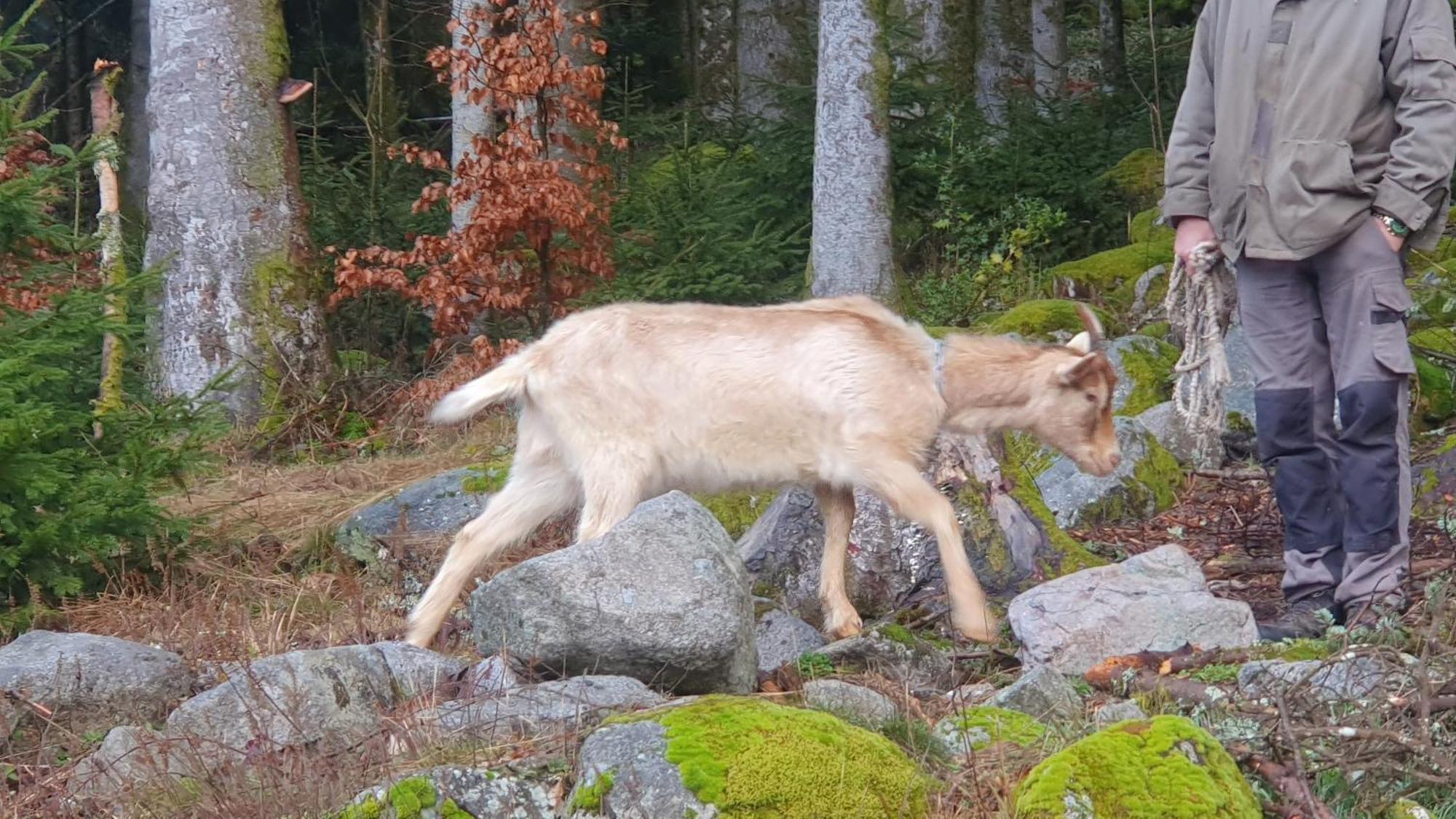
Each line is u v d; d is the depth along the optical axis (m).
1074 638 4.78
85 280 7.31
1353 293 4.86
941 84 16.34
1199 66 5.26
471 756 3.71
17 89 19.72
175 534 6.33
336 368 11.03
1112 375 5.39
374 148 14.08
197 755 3.71
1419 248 4.95
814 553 6.04
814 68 18.00
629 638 4.21
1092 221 14.10
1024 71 19.58
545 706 3.95
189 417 6.38
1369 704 3.78
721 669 4.32
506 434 9.20
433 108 21.58
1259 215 4.95
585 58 15.79
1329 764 3.53
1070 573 5.93
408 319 12.76
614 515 5.14
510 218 10.45
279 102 10.88
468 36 11.10
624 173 14.28
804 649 5.23
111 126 7.33
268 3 10.84
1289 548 5.20
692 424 5.17
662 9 22.61
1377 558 4.91
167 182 10.66
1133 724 3.43
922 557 6.00
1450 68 4.70
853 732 3.49
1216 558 6.44
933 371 5.27
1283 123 4.87
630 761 3.32
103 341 7.00
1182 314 5.46
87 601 5.98
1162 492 7.37
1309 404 5.09
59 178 6.59
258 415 10.47
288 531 7.12
